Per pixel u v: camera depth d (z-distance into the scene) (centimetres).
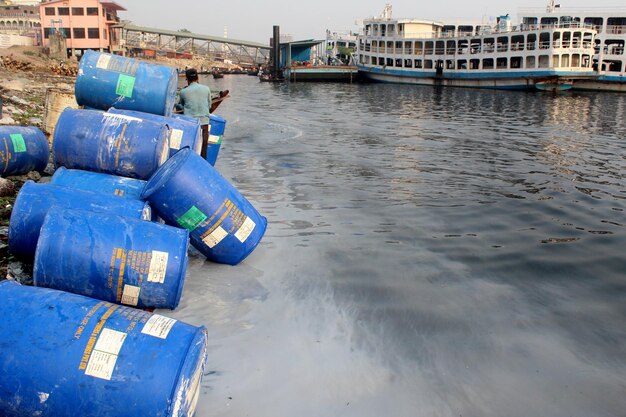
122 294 386
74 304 292
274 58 7062
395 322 428
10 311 283
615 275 538
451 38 5412
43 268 378
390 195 838
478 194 858
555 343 406
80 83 651
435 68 5588
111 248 383
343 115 2311
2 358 268
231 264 524
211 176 505
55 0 5775
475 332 417
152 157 537
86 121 544
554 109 2967
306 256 560
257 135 1491
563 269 551
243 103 2917
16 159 672
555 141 1591
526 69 4766
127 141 536
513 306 464
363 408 325
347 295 472
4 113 1084
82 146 535
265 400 328
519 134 1761
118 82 648
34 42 6425
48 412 264
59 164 550
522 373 367
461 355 385
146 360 270
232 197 511
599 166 1154
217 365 359
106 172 540
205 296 454
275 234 626
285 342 391
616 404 338
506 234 658
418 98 3738
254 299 456
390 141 1475
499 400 338
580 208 789
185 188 488
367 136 1571
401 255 574
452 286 500
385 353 383
